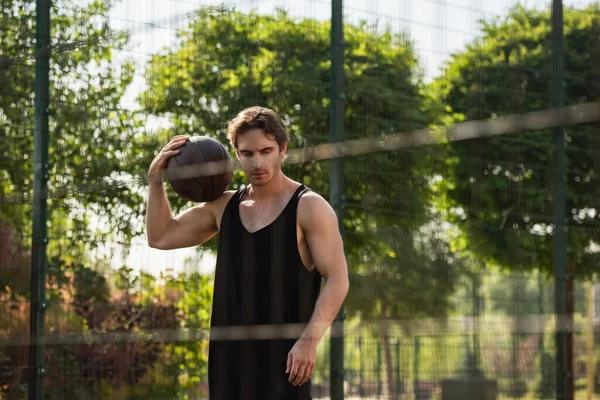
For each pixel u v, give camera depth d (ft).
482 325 17.35
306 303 8.75
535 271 21.81
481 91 19.11
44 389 14.21
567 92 22.03
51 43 14.79
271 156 8.71
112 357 14.57
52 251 14.42
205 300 14.73
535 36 21.39
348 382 16.17
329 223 8.71
